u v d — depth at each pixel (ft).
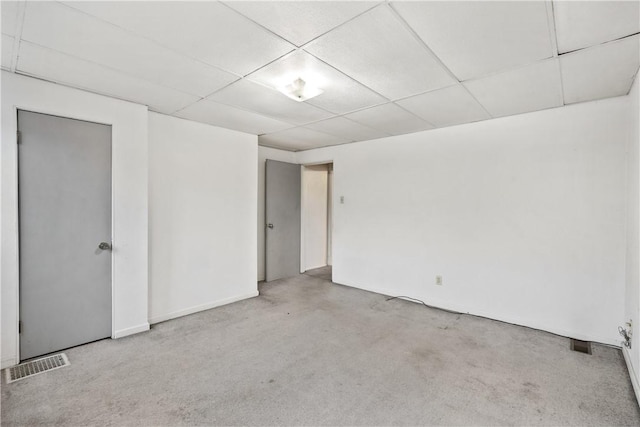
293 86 7.76
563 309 9.49
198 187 11.58
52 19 5.26
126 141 9.26
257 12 5.06
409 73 7.27
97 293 8.90
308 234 18.97
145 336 9.37
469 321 10.70
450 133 11.82
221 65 6.96
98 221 8.85
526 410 6.07
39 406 6.08
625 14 4.98
